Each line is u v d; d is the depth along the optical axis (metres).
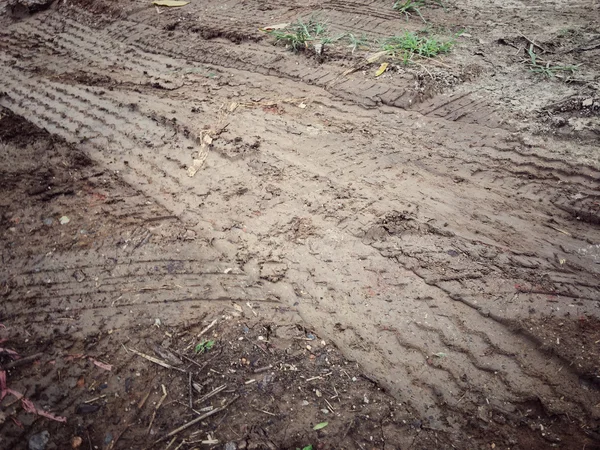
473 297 2.64
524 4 5.21
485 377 2.35
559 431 2.16
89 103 4.33
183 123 3.96
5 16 6.15
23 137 3.93
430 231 3.01
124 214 3.22
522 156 3.46
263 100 4.20
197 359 2.42
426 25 4.93
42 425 2.19
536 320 2.51
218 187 3.39
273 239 3.02
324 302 2.68
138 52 5.09
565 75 4.05
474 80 4.14
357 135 3.76
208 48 4.94
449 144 3.62
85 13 5.94
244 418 2.20
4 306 2.68
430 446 2.12
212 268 2.87
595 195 3.13
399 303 2.65
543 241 2.93
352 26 4.99
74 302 2.69
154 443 2.13
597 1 5.09
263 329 2.55
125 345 2.48
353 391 2.31
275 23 5.17
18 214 3.23
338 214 3.14
